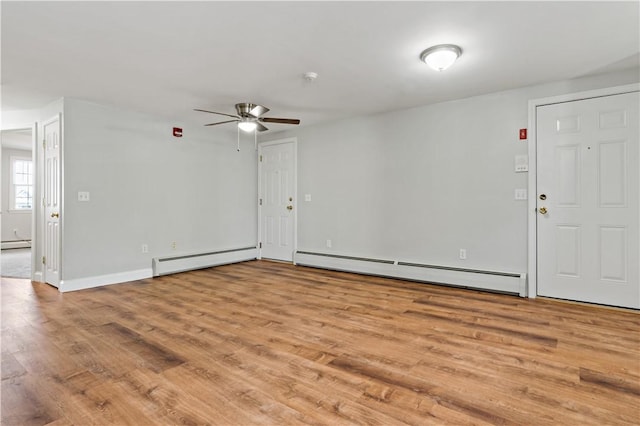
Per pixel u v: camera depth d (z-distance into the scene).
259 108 3.80
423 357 2.19
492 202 3.80
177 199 4.93
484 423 1.54
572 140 3.36
